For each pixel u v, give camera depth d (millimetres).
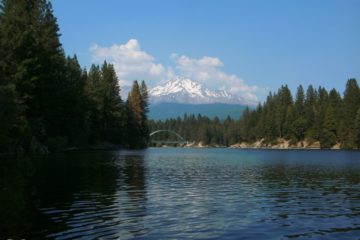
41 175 32375
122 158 62625
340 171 43531
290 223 16453
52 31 69625
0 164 41219
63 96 72188
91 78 112812
